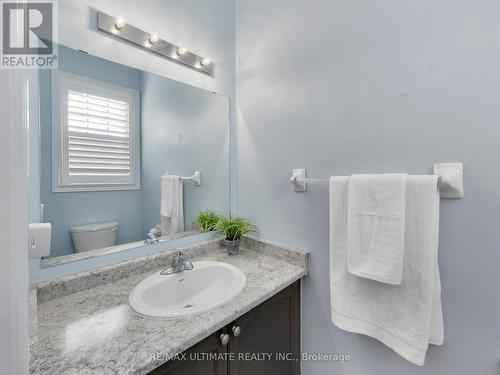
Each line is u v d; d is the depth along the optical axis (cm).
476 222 78
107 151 108
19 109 32
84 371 56
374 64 97
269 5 135
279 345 110
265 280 106
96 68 103
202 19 138
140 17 114
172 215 130
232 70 155
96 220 105
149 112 120
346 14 105
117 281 105
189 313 79
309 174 121
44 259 91
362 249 91
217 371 81
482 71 75
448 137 82
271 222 139
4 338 31
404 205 83
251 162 149
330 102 111
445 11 81
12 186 31
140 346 65
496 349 76
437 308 81
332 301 103
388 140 95
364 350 106
